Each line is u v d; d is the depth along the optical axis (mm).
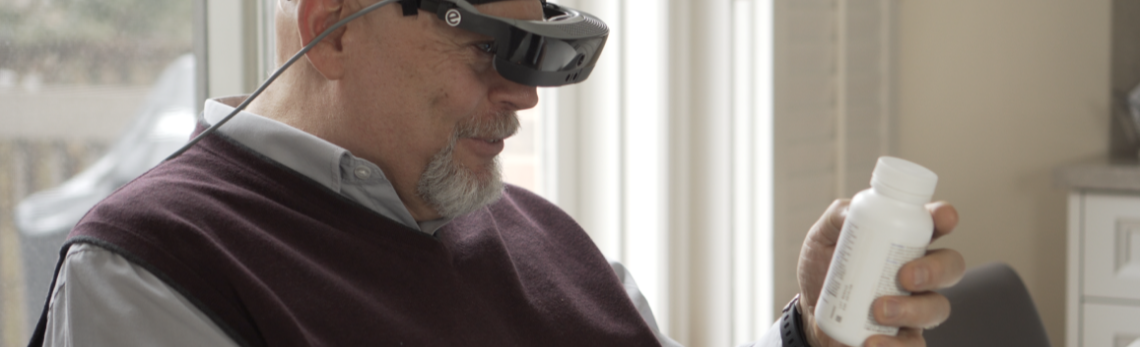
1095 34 2369
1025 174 2447
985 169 2475
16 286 1193
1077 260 2010
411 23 834
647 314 1137
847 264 699
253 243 774
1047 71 2410
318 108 885
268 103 932
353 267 823
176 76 1339
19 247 1189
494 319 899
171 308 709
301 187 842
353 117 864
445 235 931
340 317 780
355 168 850
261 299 735
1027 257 2459
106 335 706
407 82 846
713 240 2078
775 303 2020
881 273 685
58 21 1201
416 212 919
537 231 1062
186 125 1359
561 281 1008
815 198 2146
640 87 1960
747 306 2047
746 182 2012
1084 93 2389
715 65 2023
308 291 778
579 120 1986
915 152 2506
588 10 1967
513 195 1122
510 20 814
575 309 979
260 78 1359
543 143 1967
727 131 2020
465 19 823
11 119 1160
